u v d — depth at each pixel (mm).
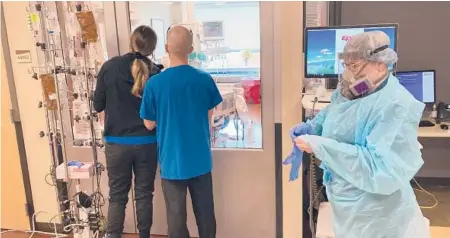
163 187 2396
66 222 2928
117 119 2420
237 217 2840
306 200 2662
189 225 2920
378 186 1461
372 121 1503
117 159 2471
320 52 2559
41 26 2619
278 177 2725
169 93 2229
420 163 1545
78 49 2682
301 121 2400
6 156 3051
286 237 2592
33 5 2623
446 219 3100
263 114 2664
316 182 2629
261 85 2637
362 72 1538
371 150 1471
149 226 2631
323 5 3275
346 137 1591
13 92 2934
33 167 3041
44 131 2955
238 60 2656
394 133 1466
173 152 2295
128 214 3000
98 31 2701
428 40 3453
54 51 2619
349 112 1567
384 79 1530
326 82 2854
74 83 2727
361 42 1521
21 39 2832
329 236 2141
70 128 2908
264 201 2781
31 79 2885
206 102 2328
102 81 2389
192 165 2307
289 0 2250
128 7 2754
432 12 3398
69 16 2666
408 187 1584
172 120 2262
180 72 2240
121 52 2793
